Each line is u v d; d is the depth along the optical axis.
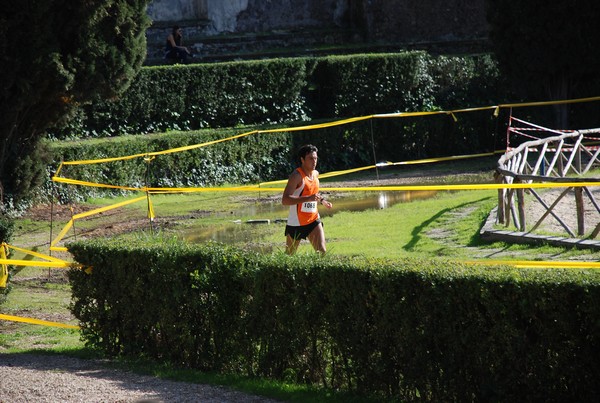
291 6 53.19
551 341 9.80
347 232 24.64
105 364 13.44
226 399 11.06
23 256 23.42
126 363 13.43
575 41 40.62
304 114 44.47
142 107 39.41
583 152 40.03
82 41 27.52
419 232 23.45
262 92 43.38
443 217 25.50
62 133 36.09
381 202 31.58
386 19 53.19
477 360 10.34
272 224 28.08
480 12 53.56
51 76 27.06
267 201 33.94
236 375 12.43
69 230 27.97
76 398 11.06
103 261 14.34
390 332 11.01
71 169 32.66
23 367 13.20
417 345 10.75
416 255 19.95
